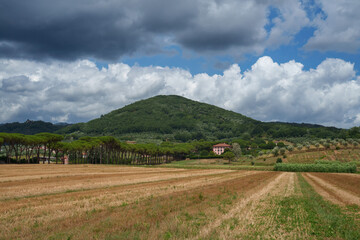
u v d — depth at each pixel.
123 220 16.42
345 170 89.12
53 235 13.30
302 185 44.59
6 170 61.38
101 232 13.78
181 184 41.47
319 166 92.19
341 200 28.33
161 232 13.94
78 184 38.00
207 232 14.21
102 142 121.62
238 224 16.48
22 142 95.69
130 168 90.44
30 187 33.28
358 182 51.56
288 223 17.30
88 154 134.75
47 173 56.03
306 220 18.22
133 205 21.84
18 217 17.36
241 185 41.06
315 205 24.42
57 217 17.41
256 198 28.03
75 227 14.84
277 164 96.81
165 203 22.88
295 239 13.88
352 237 14.56
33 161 110.06
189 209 20.44
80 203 22.80
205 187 37.09
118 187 36.41
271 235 14.45
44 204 22.27
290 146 167.75
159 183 42.81
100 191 31.59
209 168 103.62
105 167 91.62
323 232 15.36
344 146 161.50
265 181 51.25
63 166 86.00
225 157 164.62
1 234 13.64
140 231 13.91
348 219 18.95
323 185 45.41
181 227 14.88
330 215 19.81
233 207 22.09
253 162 137.75
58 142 109.81
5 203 22.58
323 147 164.88
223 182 45.81
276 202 25.69
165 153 175.38
